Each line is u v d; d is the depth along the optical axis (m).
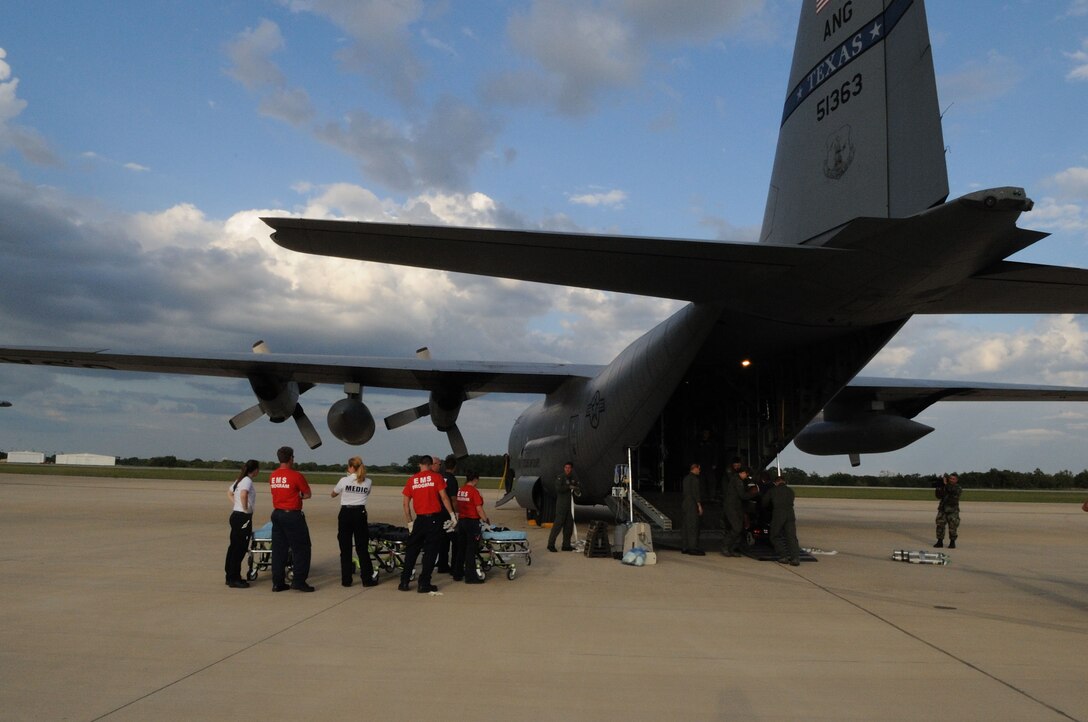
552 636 5.67
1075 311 8.83
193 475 53.22
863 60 7.98
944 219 6.40
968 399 18.27
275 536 7.55
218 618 6.18
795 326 10.27
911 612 6.78
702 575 9.05
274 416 15.43
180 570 8.73
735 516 10.84
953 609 6.95
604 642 5.49
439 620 6.21
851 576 9.06
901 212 7.36
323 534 13.13
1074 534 16.14
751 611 6.75
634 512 12.49
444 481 7.76
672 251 7.05
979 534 15.84
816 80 8.70
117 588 7.51
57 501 21.39
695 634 5.78
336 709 3.91
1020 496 44.72
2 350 14.18
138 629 5.72
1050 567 10.17
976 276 7.65
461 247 6.82
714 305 9.42
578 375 14.77
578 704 4.05
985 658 5.12
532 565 9.89
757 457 12.77
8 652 4.98
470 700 4.10
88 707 3.90
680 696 4.21
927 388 15.64
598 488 14.02
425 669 4.71
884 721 3.82
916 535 15.18
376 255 7.04
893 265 7.42
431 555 7.57
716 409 14.02
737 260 7.34
